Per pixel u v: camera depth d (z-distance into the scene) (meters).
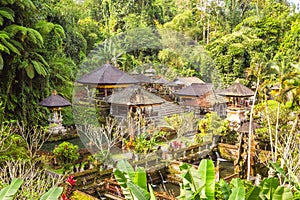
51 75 10.70
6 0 8.41
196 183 1.95
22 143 6.05
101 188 5.57
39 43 9.20
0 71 8.45
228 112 10.75
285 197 1.92
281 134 5.35
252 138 6.24
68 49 12.91
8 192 1.83
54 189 1.91
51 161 5.95
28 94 9.41
